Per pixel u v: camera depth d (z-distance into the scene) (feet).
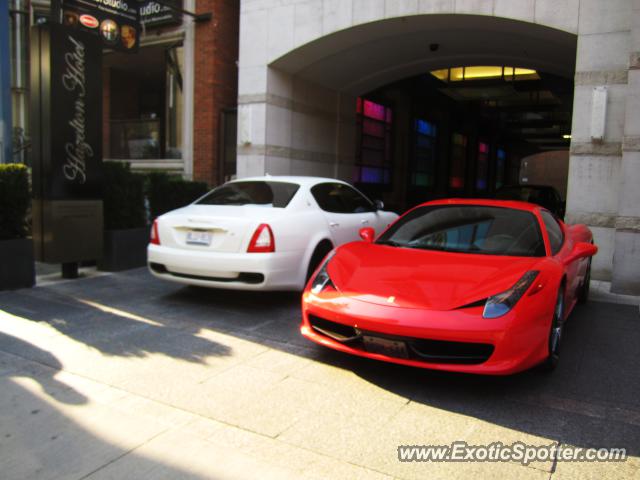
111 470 8.96
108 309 18.93
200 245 18.63
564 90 57.98
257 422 10.72
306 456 9.50
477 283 12.53
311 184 21.95
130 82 57.67
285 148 36.50
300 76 37.58
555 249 15.43
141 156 45.62
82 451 9.56
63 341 15.40
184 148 42.14
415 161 66.44
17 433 10.16
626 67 24.04
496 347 11.44
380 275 13.48
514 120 85.87
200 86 41.01
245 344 15.42
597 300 21.81
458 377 13.25
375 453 9.63
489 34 32.30
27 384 12.41
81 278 24.09
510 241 15.31
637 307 20.72
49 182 22.29
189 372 13.24
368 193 55.52
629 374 13.66
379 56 37.11
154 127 44.73
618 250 22.82
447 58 38.63
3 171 21.15
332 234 21.24
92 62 23.22
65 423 10.57
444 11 28.86
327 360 14.24
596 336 16.89
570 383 13.03
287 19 33.53
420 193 68.44
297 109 37.50
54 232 22.52
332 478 8.84
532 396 12.21
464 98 68.85
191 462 9.25
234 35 42.11
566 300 15.47
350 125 44.21
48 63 21.77
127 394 11.94
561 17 25.75
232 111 40.11
